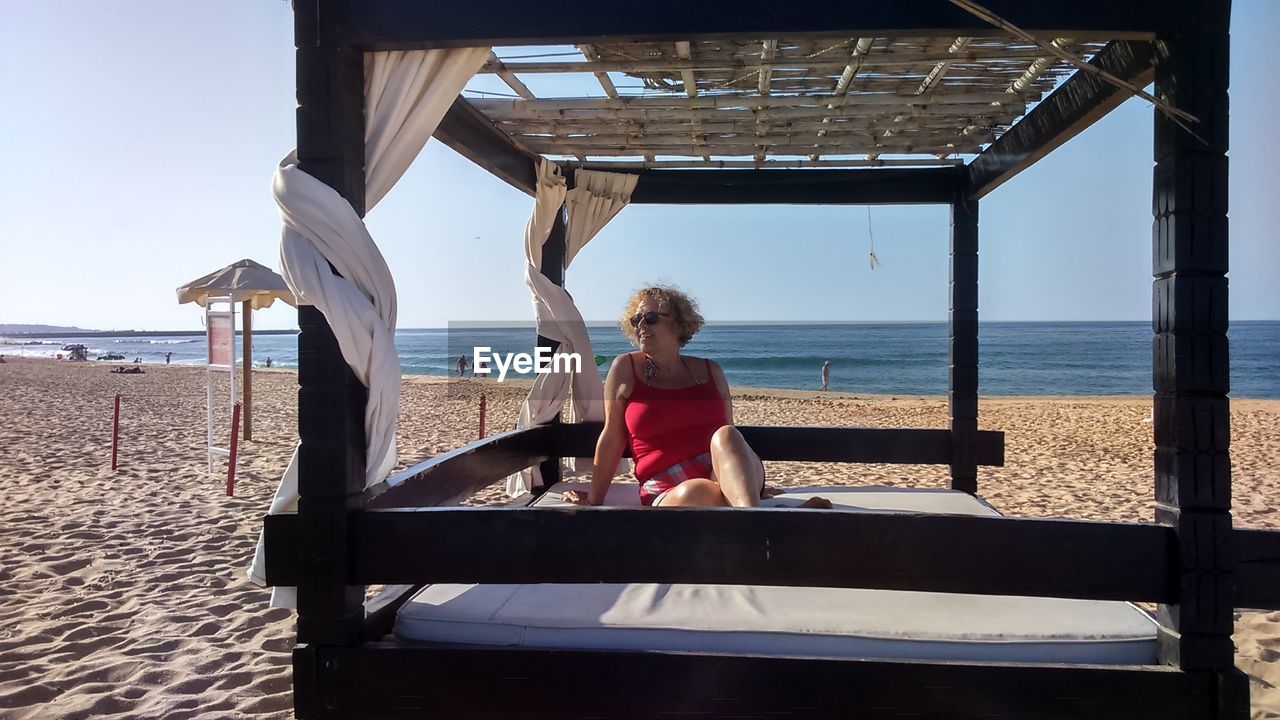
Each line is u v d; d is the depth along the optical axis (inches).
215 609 166.2
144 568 197.2
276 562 89.6
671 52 128.6
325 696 89.2
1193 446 82.9
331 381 88.8
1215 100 82.3
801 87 142.9
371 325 89.8
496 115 152.3
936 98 142.4
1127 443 476.4
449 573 89.3
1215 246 82.3
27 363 1649.9
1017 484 328.5
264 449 418.3
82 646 145.5
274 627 155.8
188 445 434.6
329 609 89.1
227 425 529.0
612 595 101.9
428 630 94.0
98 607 167.2
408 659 89.0
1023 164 151.6
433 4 88.6
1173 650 84.6
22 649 143.6
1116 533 84.2
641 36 87.3
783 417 679.7
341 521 89.0
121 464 364.5
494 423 467.8
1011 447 460.8
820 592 104.2
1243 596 82.7
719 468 120.8
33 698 124.0
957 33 84.5
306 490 89.1
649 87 143.9
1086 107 121.1
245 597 174.4
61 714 117.3
